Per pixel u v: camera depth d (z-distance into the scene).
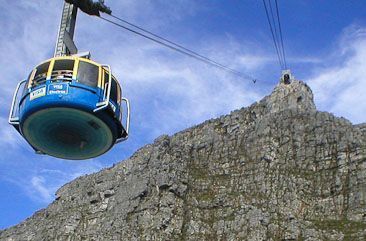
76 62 35.03
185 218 115.81
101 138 35.38
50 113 33.78
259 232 104.44
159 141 138.12
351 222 103.06
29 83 34.69
